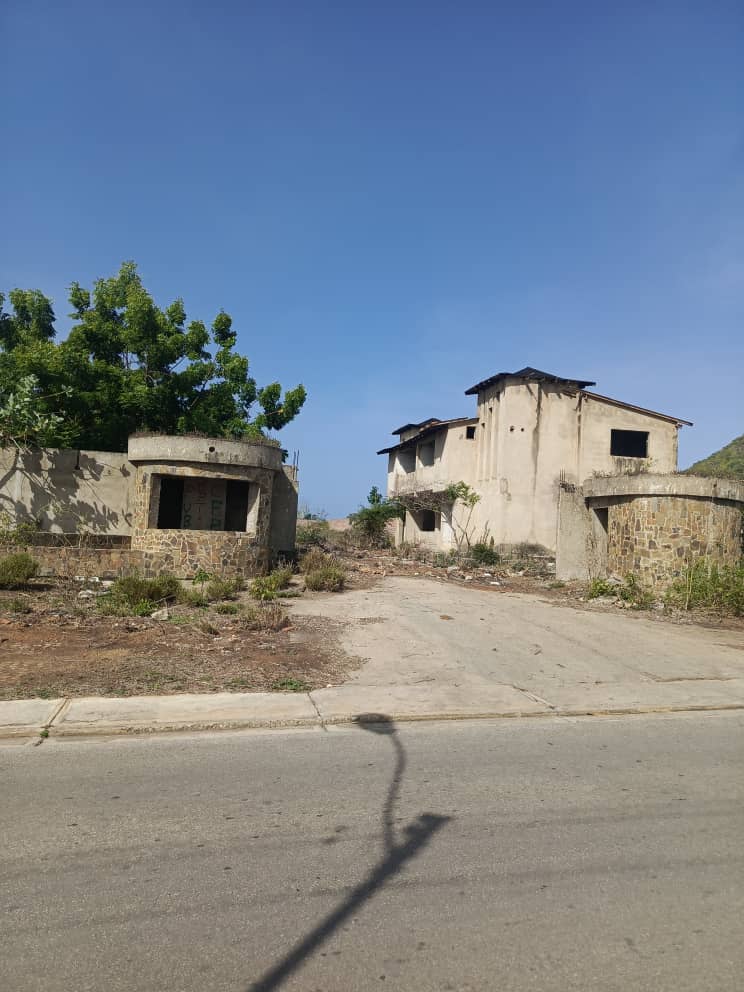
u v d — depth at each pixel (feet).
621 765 20.42
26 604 39.65
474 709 26.35
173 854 14.02
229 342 80.84
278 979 10.18
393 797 17.39
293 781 18.34
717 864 14.12
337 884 12.98
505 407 90.43
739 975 10.51
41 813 15.89
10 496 60.49
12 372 65.16
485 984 10.18
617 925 11.79
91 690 25.89
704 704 28.35
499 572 76.84
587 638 41.09
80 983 9.99
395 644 36.91
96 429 70.13
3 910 11.85
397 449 125.39
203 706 24.73
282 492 69.10
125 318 71.92
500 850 14.53
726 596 52.60
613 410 92.79
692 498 58.34
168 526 69.46
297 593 51.75
